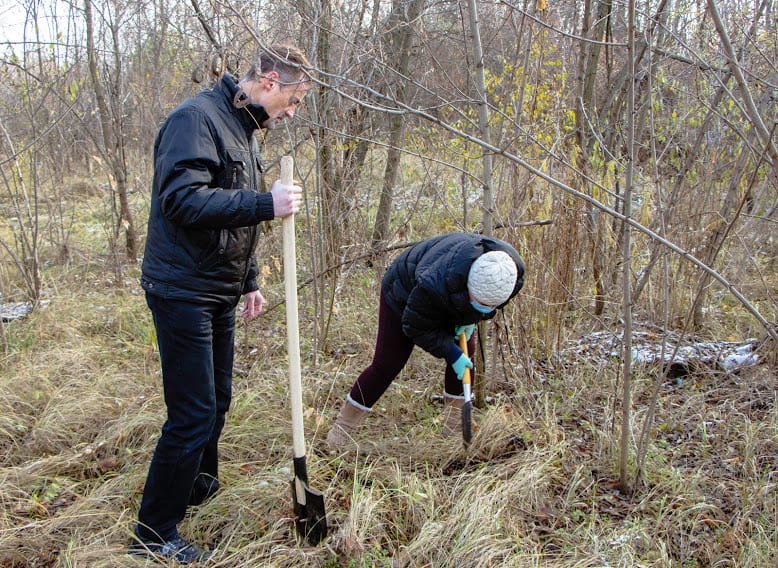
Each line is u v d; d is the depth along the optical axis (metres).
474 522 2.71
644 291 5.03
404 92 4.70
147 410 3.70
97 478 3.15
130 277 6.47
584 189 4.09
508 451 3.41
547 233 4.14
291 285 2.47
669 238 4.68
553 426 3.52
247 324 4.91
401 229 4.46
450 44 4.87
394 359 3.26
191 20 5.28
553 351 4.35
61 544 2.70
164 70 7.59
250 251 2.57
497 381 4.12
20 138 6.58
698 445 3.40
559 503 3.01
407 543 2.77
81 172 9.62
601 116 5.36
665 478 3.10
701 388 4.01
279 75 2.41
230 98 2.40
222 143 2.31
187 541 2.65
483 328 3.55
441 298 2.77
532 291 4.16
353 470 3.23
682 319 4.95
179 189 2.17
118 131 6.57
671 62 4.79
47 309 5.20
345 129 4.57
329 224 4.78
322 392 4.04
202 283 2.37
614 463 3.21
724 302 5.25
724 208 4.75
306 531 2.68
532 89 4.20
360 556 2.61
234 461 3.29
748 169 5.02
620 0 3.61
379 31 4.48
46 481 3.11
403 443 3.52
